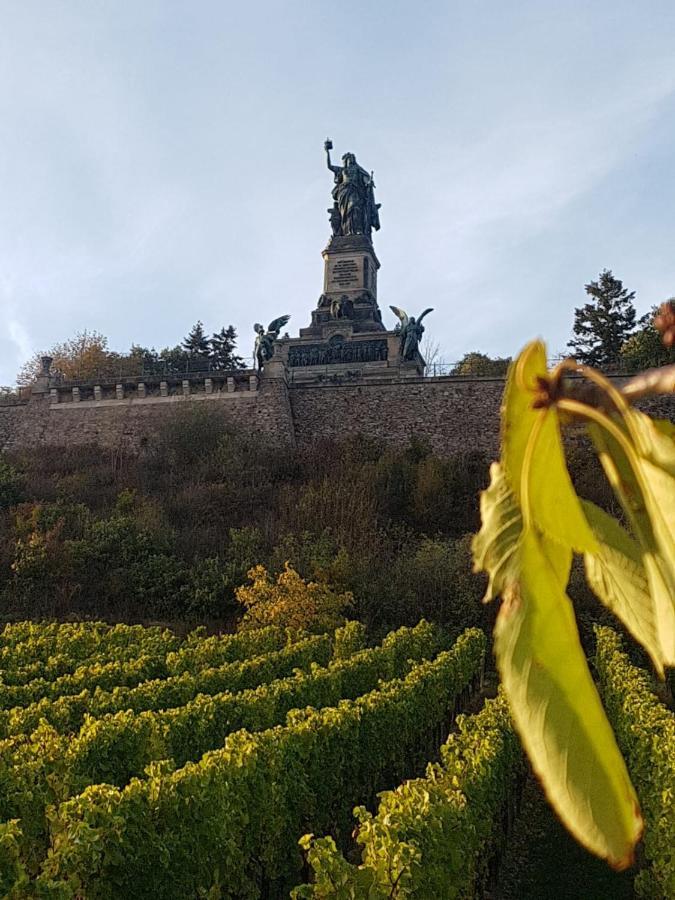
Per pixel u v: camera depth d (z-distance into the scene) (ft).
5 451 138.72
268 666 52.54
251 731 39.11
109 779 31.01
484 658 69.77
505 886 31.83
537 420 3.26
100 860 20.85
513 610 3.04
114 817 21.49
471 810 25.91
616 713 45.29
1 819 24.71
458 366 199.11
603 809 2.79
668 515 3.03
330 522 97.60
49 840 25.05
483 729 34.81
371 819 22.02
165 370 233.96
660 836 26.73
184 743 35.14
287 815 28.48
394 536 97.96
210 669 49.83
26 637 67.05
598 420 3.24
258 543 92.63
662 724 35.35
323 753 32.48
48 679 53.52
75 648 61.87
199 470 119.85
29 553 85.30
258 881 27.37
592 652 69.92
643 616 3.52
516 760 37.68
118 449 134.51
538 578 3.09
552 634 3.02
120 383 142.20
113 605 84.58
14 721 37.11
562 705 2.91
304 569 83.05
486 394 133.08
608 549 3.67
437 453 130.31
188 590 83.92
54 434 141.28
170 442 128.57
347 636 62.95
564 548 3.18
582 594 72.74
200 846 23.34
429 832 21.50
